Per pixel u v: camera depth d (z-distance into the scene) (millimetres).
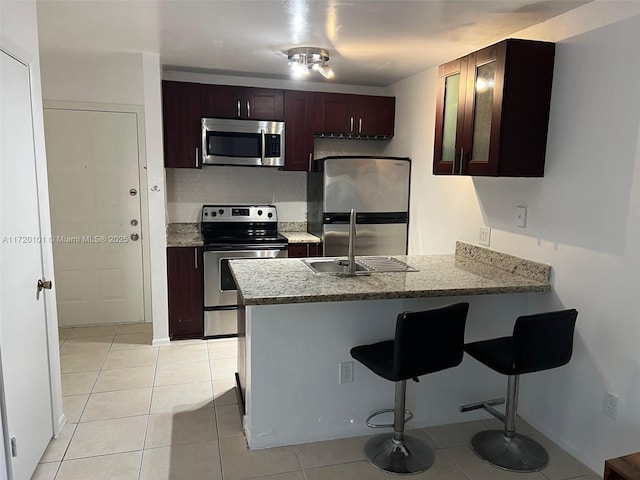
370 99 4328
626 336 2092
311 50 3232
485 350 2312
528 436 2578
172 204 4359
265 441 2422
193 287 3896
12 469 1903
